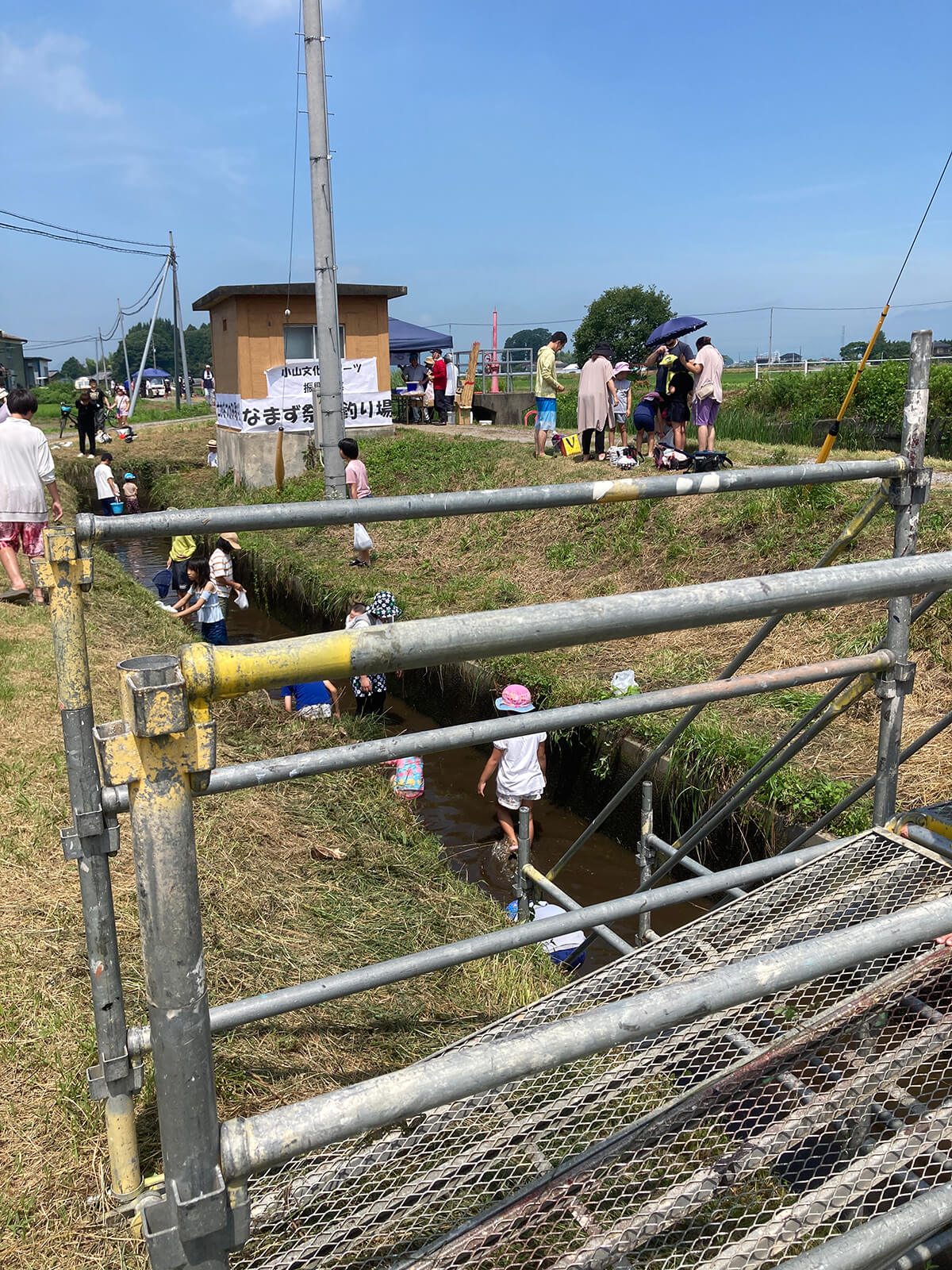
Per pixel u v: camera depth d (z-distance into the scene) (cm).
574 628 108
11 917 372
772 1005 213
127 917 386
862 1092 186
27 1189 252
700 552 936
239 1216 104
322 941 400
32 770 498
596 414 1292
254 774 227
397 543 1249
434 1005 362
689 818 580
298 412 1758
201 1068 99
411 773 688
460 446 1587
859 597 124
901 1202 166
